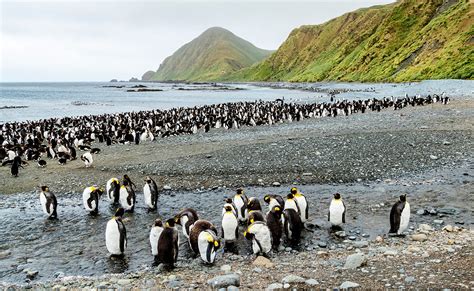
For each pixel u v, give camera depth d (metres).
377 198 14.48
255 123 40.16
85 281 8.48
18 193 17.00
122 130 35.31
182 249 10.73
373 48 131.50
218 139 29.05
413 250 9.21
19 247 11.13
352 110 47.88
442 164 18.67
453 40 87.44
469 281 6.78
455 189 15.05
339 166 18.80
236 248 10.72
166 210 14.13
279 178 17.55
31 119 62.25
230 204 12.39
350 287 6.91
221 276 7.86
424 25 119.12
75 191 17.00
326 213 13.19
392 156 20.19
